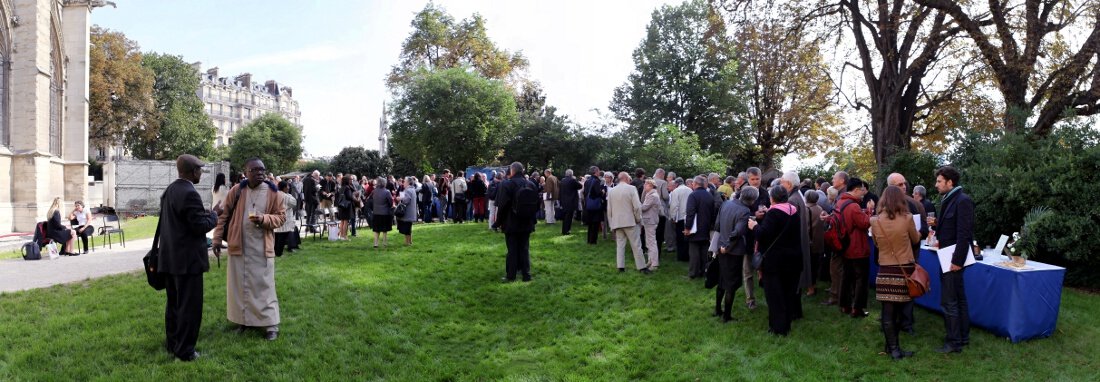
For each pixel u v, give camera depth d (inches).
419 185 781.9
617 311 324.8
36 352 223.3
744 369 233.3
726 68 1450.5
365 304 323.9
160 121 1993.1
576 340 279.3
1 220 860.0
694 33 1551.4
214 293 318.0
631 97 1659.7
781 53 764.6
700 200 378.9
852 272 296.5
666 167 1120.8
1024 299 249.9
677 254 452.8
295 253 478.3
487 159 1563.7
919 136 875.4
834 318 292.7
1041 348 244.5
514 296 361.4
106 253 525.0
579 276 404.2
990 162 417.7
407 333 286.4
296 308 302.0
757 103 1461.6
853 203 286.8
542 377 234.2
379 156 2404.0
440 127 1461.6
